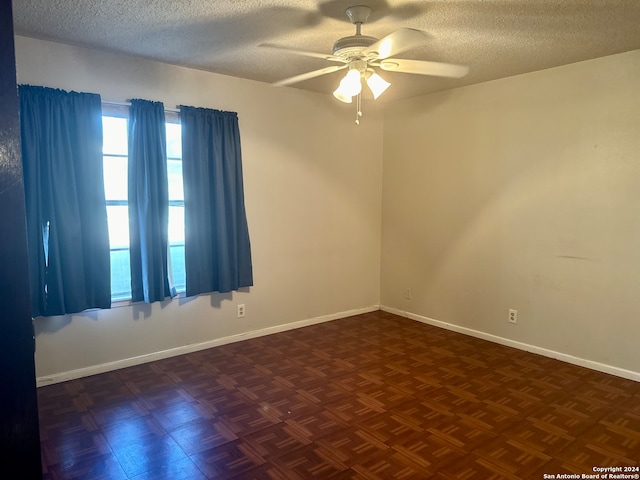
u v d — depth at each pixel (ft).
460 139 13.79
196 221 12.02
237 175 12.71
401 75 12.21
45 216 9.84
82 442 7.90
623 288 10.62
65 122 9.89
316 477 6.95
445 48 9.93
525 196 12.31
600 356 11.09
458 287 14.23
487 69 11.65
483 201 13.32
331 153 15.06
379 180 16.49
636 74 10.11
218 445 7.84
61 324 10.34
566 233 11.54
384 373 10.98
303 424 8.54
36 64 9.62
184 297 12.19
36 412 2.50
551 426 8.48
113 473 7.04
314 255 14.98
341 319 15.76
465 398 9.63
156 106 11.09
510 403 9.40
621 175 10.48
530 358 11.98
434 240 14.85
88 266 10.48
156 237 11.27
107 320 10.98
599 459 7.44
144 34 9.21
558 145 11.53
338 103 15.06
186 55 10.69
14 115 2.32
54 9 7.93
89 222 10.35
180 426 8.46
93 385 10.24
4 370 2.38
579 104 11.06
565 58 10.69
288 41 9.60
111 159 11.02
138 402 9.43
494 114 12.84
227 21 8.49
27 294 2.42
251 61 11.13
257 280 13.67
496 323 13.26
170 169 12.03
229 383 10.39
